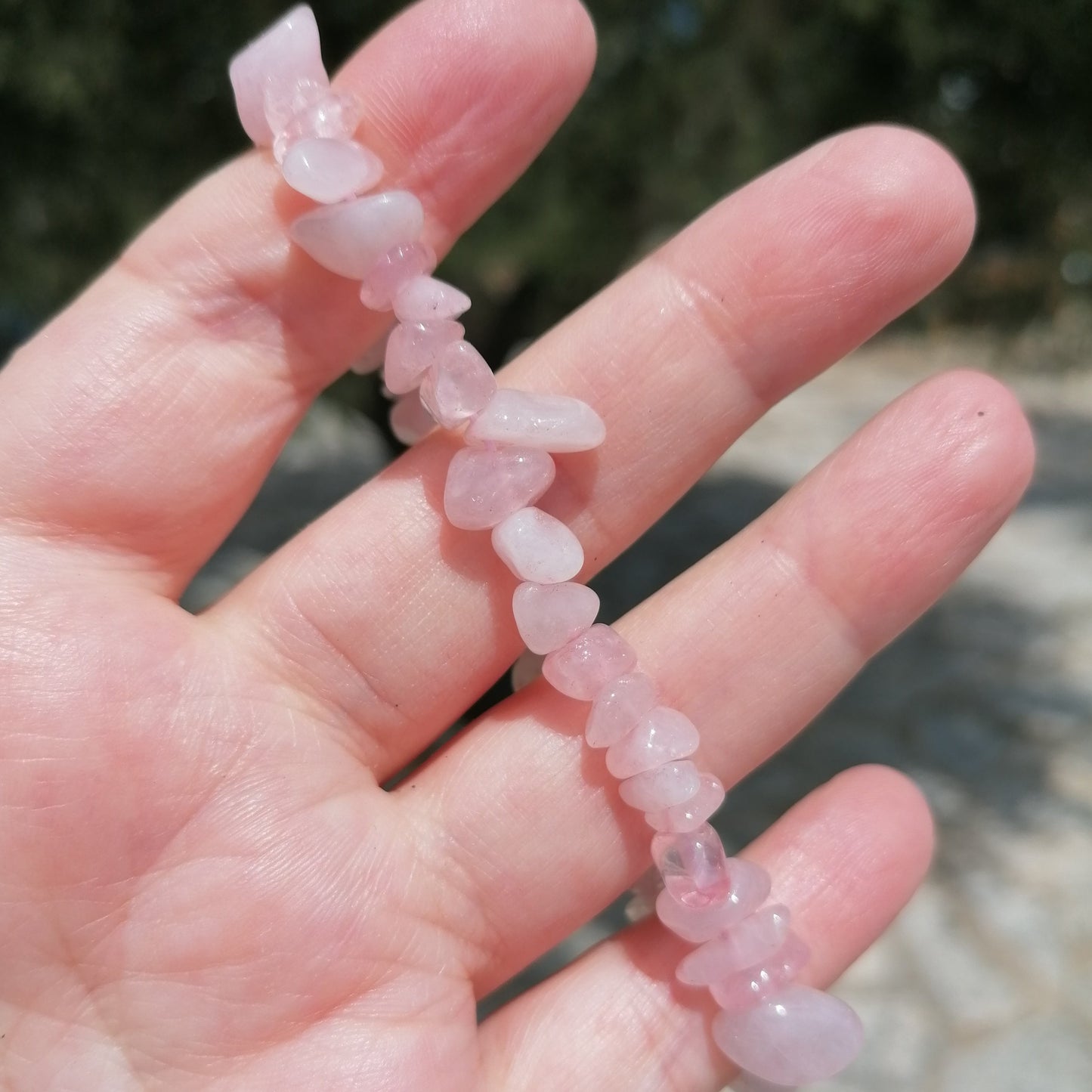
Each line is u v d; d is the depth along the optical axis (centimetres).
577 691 12
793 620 13
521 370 13
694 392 13
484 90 12
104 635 12
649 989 13
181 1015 11
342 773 12
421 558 13
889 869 13
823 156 13
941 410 13
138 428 12
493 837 12
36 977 11
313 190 11
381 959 12
